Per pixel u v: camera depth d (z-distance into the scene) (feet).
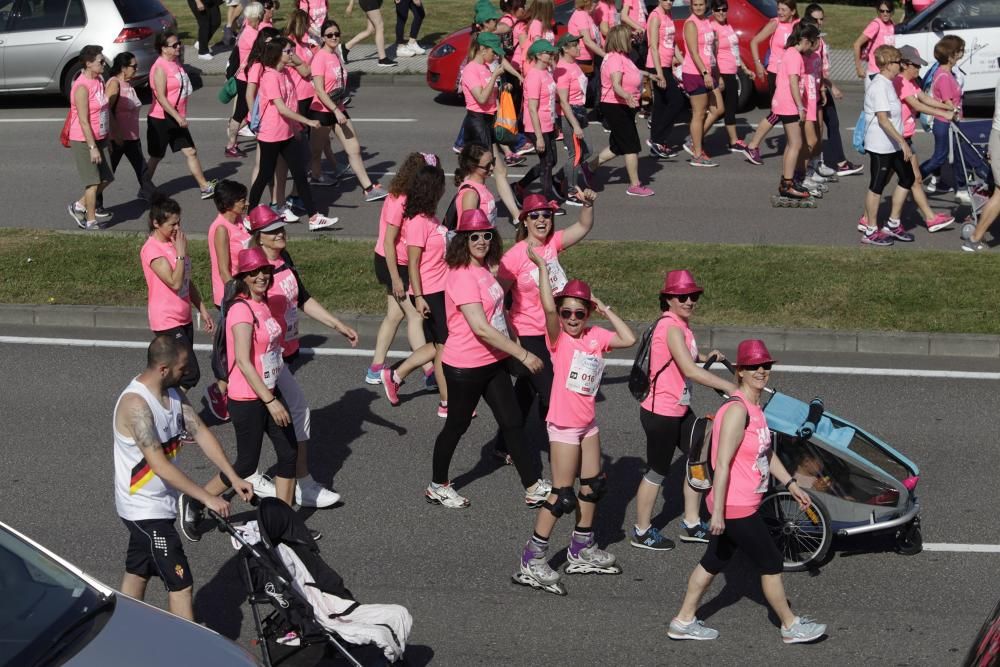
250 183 84.64
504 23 88.43
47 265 68.03
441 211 76.89
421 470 47.03
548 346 44.65
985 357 57.26
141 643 27.45
